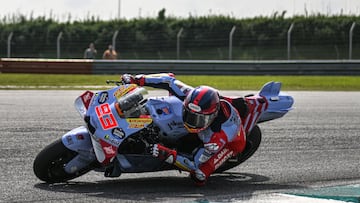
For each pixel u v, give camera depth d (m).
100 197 18.12
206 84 63.66
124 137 18.38
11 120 34.00
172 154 18.70
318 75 81.31
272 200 18.06
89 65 83.25
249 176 21.81
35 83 64.19
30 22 120.62
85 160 19.41
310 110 40.81
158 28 116.81
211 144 18.98
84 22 122.00
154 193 18.77
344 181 21.19
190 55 111.00
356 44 106.81
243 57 108.00
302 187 20.12
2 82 64.81
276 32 111.50
